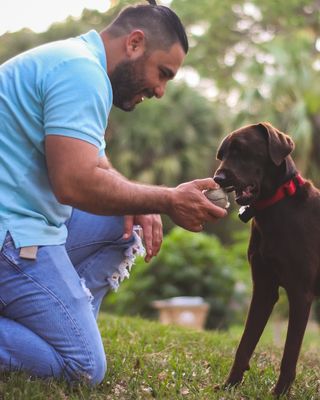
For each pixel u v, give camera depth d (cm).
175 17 371
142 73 369
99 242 407
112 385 374
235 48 2009
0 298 354
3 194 350
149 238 412
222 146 404
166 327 614
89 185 340
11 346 349
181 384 393
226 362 457
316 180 1532
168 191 354
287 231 384
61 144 338
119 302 1062
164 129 1816
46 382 351
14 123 351
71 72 345
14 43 2056
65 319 351
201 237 1098
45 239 352
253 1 1894
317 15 1891
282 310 1026
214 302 1073
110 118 1823
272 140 386
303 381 430
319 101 1531
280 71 1589
